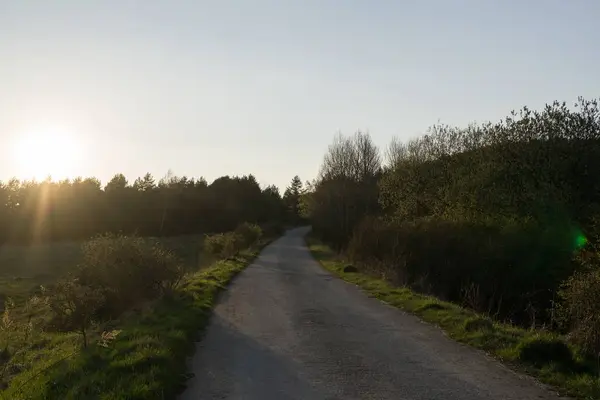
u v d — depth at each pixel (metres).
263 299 16.97
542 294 18.20
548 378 7.61
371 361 8.80
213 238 42.06
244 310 14.62
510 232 20.94
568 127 22.80
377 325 12.20
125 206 75.06
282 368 8.40
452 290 20.73
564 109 23.22
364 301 16.45
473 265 20.56
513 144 23.97
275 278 24.12
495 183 23.83
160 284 16.12
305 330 11.64
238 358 9.07
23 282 30.34
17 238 64.00
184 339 9.88
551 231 20.17
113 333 9.82
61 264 40.25
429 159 34.94
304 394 7.04
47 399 6.77
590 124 22.64
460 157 30.95
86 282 15.12
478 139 29.81
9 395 7.38
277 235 82.31
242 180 95.75
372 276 23.88
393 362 8.71
